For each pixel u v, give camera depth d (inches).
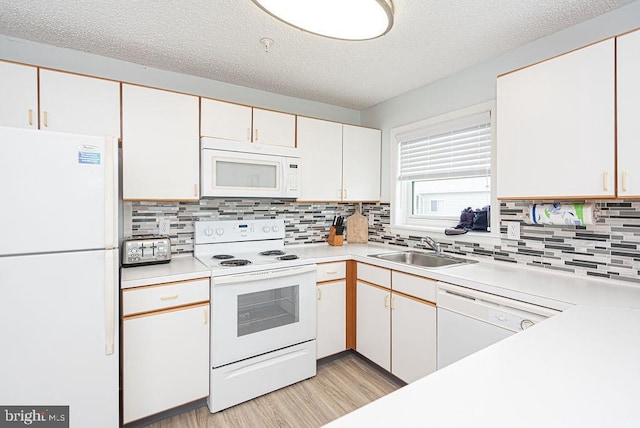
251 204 107.7
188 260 89.8
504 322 61.0
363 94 114.0
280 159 96.2
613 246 65.1
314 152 107.0
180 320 72.7
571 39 70.3
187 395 73.8
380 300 91.3
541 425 22.5
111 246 59.1
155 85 91.7
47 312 54.6
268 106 110.8
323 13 48.8
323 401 80.7
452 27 70.4
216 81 101.0
